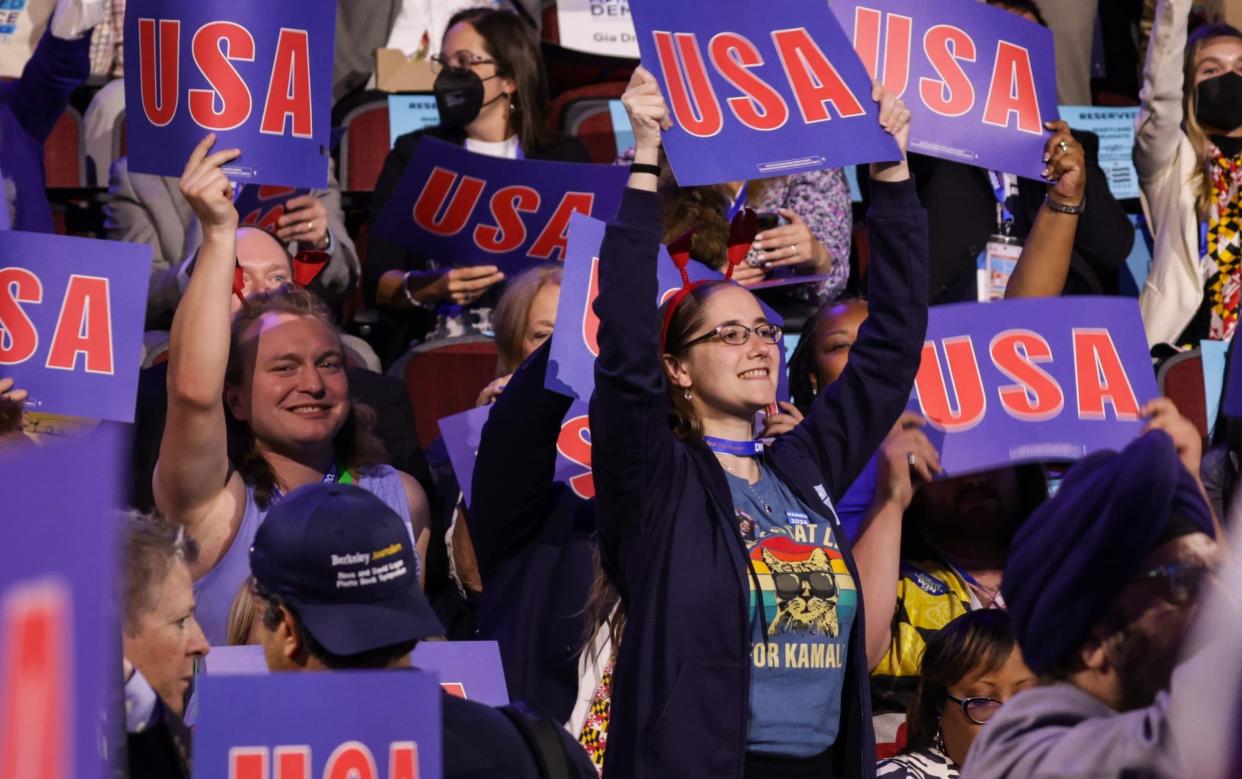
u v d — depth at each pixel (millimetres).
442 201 12586
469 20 14008
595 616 8156
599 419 7199
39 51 12422
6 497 3510
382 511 5730
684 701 6961
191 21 9258
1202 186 13898
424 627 5633
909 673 9383
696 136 8031
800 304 13055
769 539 7344
